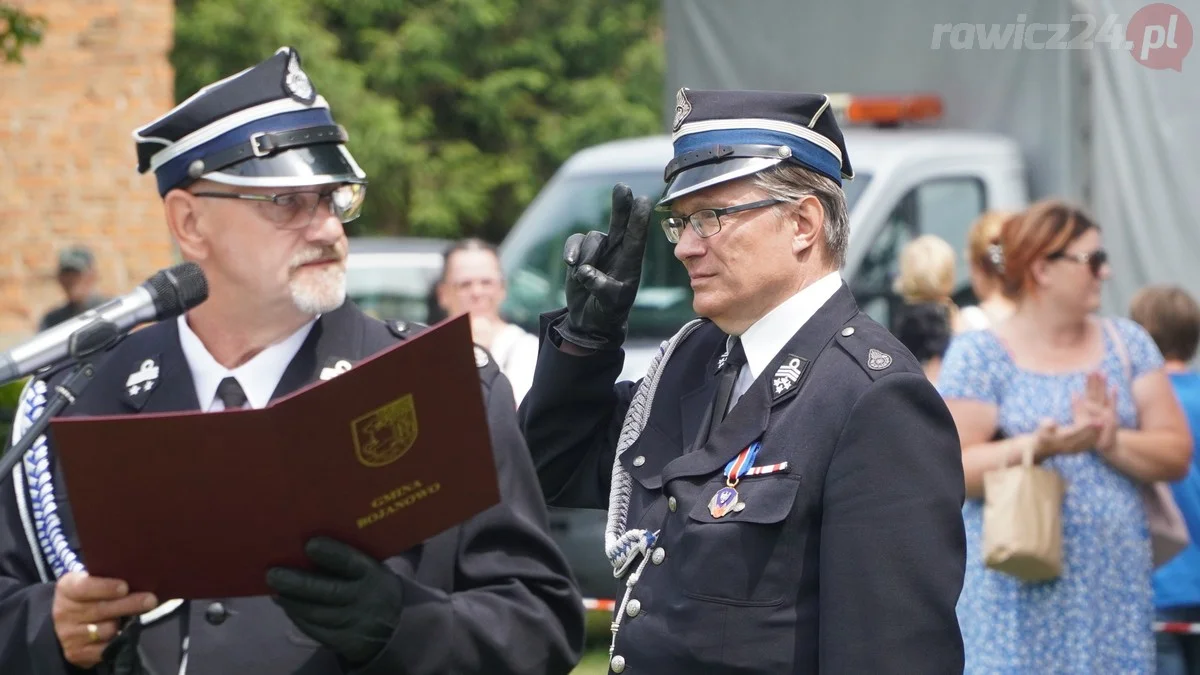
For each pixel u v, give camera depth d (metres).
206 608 6.50
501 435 6.79
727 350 6.80
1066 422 10.45
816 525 6.23
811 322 6.54
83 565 6.45
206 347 6.82
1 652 6.43
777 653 6.14
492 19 48.75
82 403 6.77
